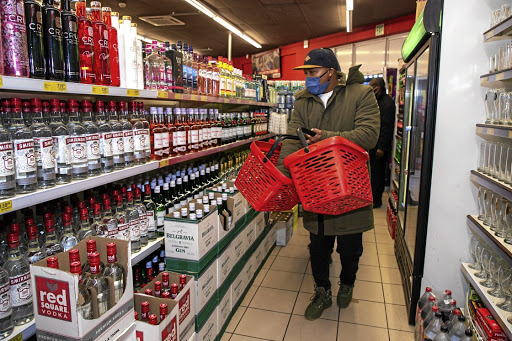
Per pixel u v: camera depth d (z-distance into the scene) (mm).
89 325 1250
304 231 4801
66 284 1197
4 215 1574
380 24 9969
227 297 2637
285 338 2512
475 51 2211
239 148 4848
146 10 9328
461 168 2326
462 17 2213
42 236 1789
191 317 2037
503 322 1650
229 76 3717
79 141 1646
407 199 3326
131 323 1469
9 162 1318
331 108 2484
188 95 2684
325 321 2715
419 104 2926
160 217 2389
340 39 11383
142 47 2340
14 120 1528
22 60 1339
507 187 1763
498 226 1940
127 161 2018
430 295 2291
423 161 2430
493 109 2117
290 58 13656
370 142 2285
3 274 1387
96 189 2348
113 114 2023
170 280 2066
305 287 3232
